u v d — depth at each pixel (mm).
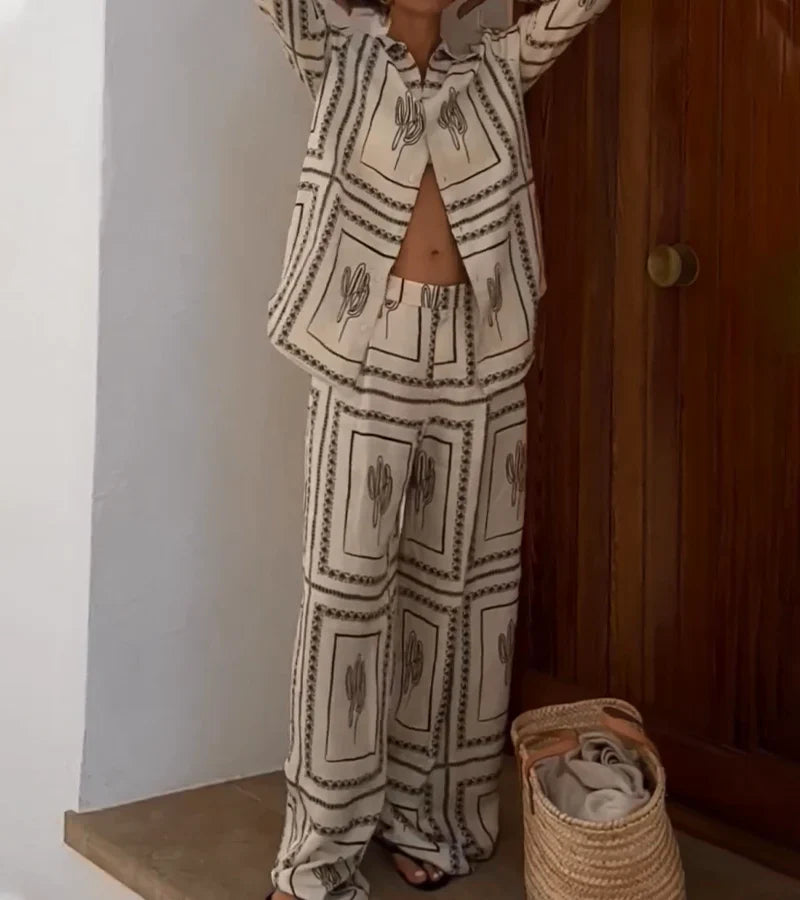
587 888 1174
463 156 1317
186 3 1631
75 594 1605
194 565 1679
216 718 1717
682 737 1598
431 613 1395
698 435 1577
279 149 1737
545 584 1829
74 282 1611
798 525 1448
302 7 1253
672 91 1597
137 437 1613
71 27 1622
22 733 1738
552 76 1779
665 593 1631
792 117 1440
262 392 1740
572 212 1759
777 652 1479
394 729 1437
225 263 1689
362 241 1279
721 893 1384
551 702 1803
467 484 1355
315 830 1296
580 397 1757
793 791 1447
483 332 1338
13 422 1768
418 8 1293
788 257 1451
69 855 1625
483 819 1453
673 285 1595
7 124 1783
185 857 1461
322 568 1303
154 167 1610
